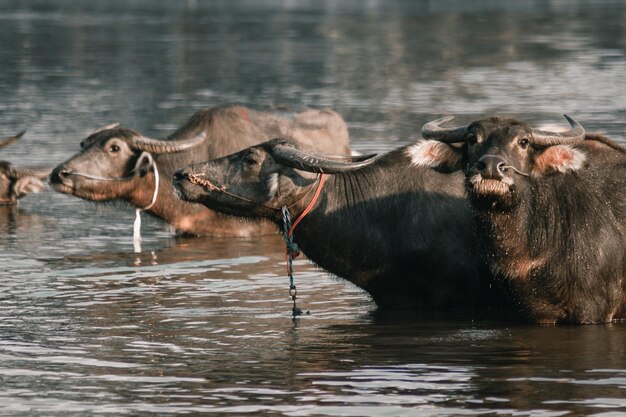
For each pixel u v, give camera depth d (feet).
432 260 86.94
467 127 79.30
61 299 90.48
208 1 549.13
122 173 114.42
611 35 328.29
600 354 74.13
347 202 86.84
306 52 294.05
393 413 63.16
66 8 494.59
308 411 63.52
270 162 85.10
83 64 269.44
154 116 190.49
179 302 89.56
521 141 77.00
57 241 115.24
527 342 77.30
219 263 104.58
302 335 79.71
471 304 87.97
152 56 286.05
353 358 73.67
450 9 467.93
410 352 75.05
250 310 87.10
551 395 65.92
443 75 243.19
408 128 173.68
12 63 271.49
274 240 116.47
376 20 408.67
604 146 85.56
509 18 408.26
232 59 278.46
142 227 123.34
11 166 136.46
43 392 67.10
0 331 80.74
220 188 85.25
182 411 63.72
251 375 70.13
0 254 108.37
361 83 232.73
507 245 79.56
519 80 231.91
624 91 211.20
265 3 535.19
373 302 90.07
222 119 119.85
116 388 67.77
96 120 185.98
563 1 518.78
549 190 81.20
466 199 86.69
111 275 99.35
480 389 67.05
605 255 81.35
